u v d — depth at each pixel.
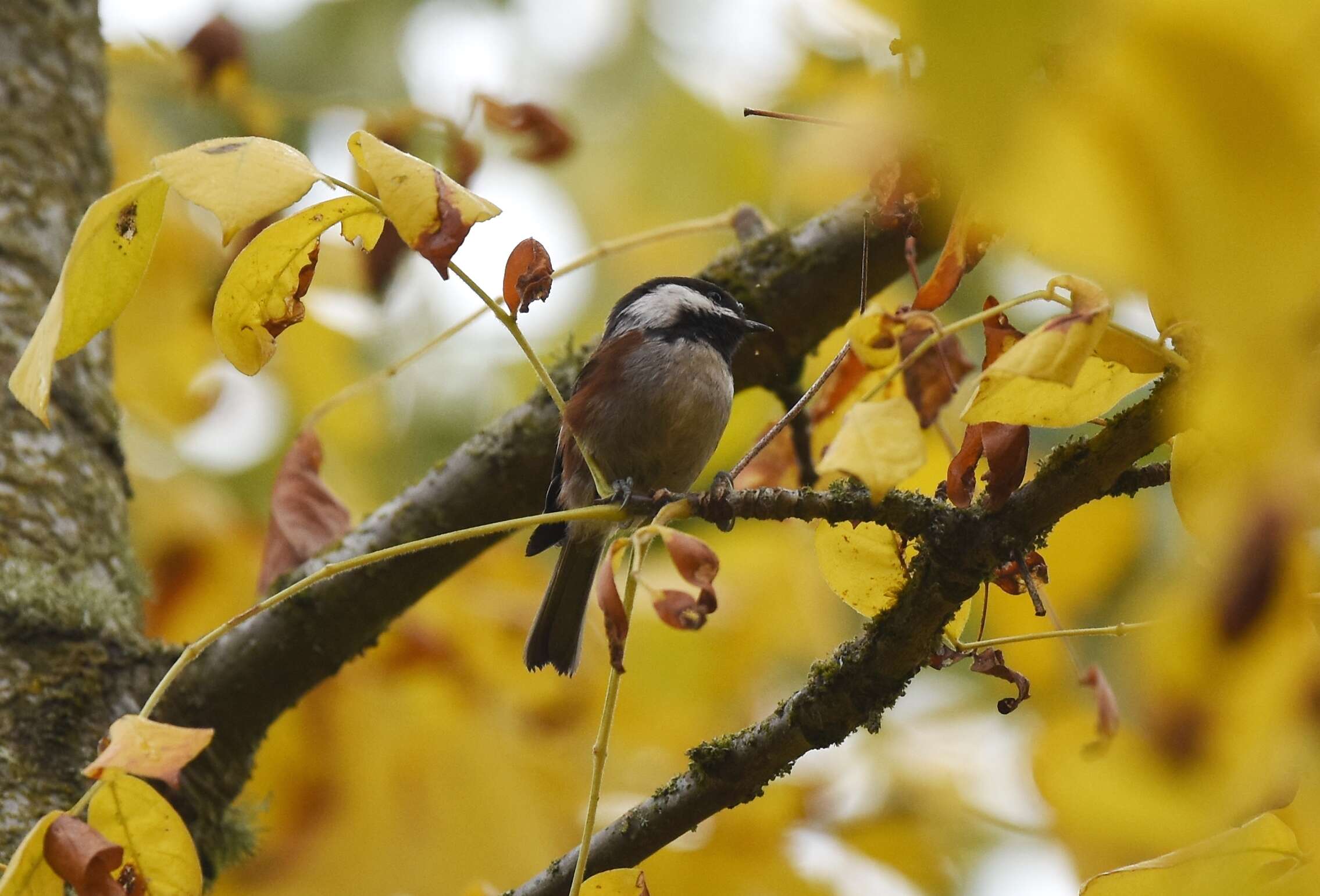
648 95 9.80
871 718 4.69
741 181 9.76
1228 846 2.79
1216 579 1.58
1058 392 3.94
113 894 3.60
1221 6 1.35
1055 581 5.75
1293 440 1.53
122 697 6.20
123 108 9.16
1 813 5.53
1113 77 1.37
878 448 3.43
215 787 6.46
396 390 11.86
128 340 8.92
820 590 8.55
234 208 3.51
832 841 7.89
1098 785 1.99
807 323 7.16
